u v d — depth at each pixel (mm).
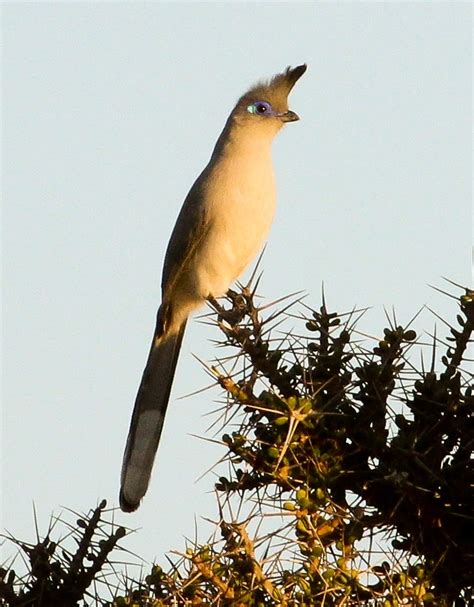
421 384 8453
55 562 8789
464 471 8156
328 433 8438
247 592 7750
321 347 8883
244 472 8398
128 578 8562
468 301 8633
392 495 8375
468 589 8234
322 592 7574
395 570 8016
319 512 8094
